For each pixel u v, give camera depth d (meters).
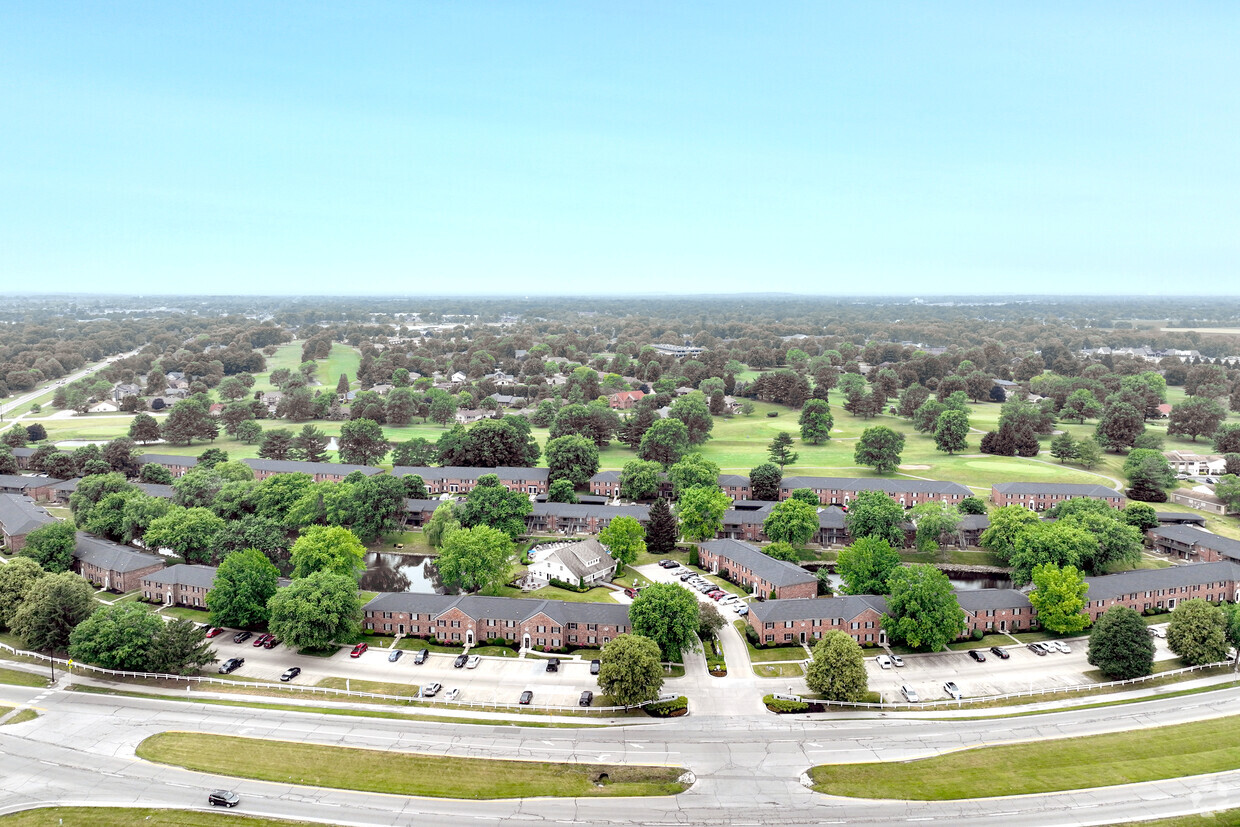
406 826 80.31
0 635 126.00
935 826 81.12
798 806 84.06
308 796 84.88
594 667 116.38
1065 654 121.94
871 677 114.12
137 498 175.38
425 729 99.12
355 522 176.12
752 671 115.44
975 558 167.62
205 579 138.62
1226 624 118.25
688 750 94.81
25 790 84.94
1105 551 150.00
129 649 109.94
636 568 161.12
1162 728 100.00
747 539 178.62
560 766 91.12
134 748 93.62
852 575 136.88
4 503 184.12
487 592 140.88
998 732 99.38
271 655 120.31
